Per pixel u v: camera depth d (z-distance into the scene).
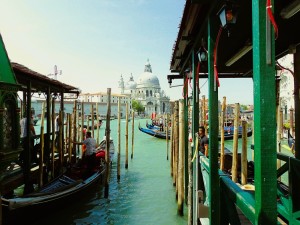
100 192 10.44
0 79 4.04
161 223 7.72
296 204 3.86
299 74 4.93
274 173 1.88
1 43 4.35
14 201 6.12
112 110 91.81
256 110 1.95
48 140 10.55
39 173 8.89
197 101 5.74
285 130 22.48
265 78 1.89
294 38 4.93
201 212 4.64
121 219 8.04
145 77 127.75
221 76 7.91
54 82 10.22
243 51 5.18
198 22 4.23
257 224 1.94
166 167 15.25
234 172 7.93
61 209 7.84
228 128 27.30
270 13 1.87
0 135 3.96
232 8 2.96
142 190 10.79
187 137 8.18
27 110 8.46
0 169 3.96
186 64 6.98
